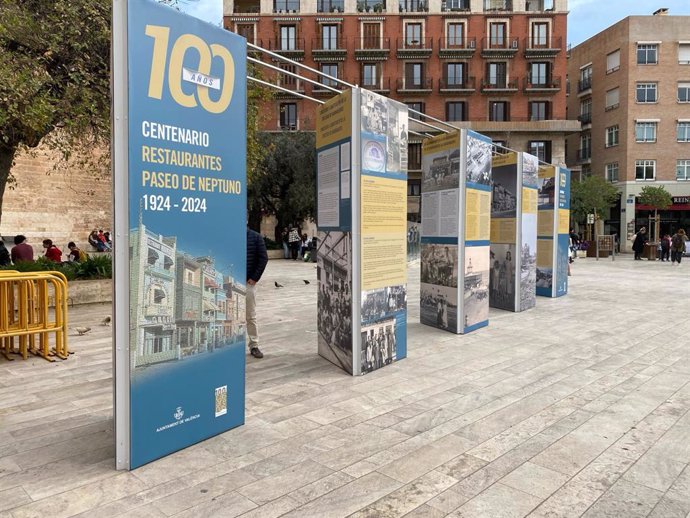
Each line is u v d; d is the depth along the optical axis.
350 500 3.08
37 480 3.28
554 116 46.75
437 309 8.51
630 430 4.18
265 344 7.30
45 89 9.75
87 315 9.47
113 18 3.24
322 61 46.94
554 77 46.59
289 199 31.78
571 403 4.83
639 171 45.25
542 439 4.00
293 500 3.07
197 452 3.71
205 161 3.82
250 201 31.98
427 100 47.00
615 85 46.81
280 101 45.91
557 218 12.39
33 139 10.30
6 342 6.32
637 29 44.62
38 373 5.74
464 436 4.04
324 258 6.37
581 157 52.88
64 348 6.42
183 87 3.62
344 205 5.84
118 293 3.34
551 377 5.69
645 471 3.48
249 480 3.31
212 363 3.96
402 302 6.48
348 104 5.68
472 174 8.06
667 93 44.69
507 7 47.25
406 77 47.28
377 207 5.97
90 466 3.48
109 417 4.39
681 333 8.15
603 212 42.81
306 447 3.82
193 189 3.74
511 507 3.02
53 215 25.11
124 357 3.37
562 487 3.26
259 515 2.91
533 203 10.80
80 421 4.29
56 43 9.58
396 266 6.35
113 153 3.29
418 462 3.59
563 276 12.98
